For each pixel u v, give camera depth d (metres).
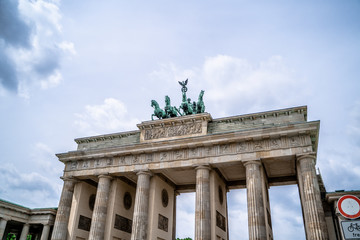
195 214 61.44
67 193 75.62
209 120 70.69
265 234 55.75
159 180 75.06
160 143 69.12
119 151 72.94
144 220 65.81
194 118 70.75
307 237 55.44
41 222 82.31
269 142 62.31
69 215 75.00
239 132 63.25
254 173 60.50
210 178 66.88
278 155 60.28
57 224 72.62
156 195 71.88
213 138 65.31
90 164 76.25
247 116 67.94
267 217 63.16
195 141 66.62
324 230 51.75
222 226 69.69
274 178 77.62
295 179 75.75
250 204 58.09
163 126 73.88
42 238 79.88
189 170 73.31
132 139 77.62
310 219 53.28
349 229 21.44
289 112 65.56
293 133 60.41
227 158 63.75
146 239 65.38
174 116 77.75
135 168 70.56
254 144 63.19
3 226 76.56
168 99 80.44
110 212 72.19
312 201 54.12
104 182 72.94
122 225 76.00
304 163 58.03
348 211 21.86
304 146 59.31
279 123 65.06
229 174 76.88
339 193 54.41
